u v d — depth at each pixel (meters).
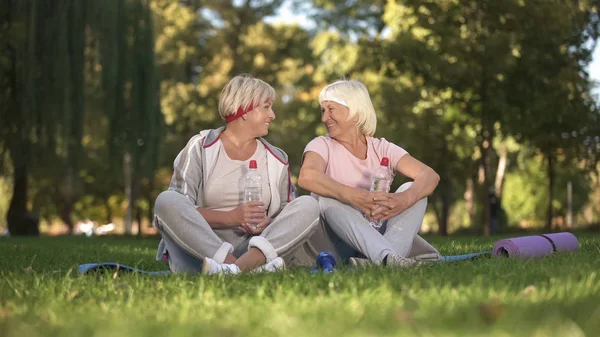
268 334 2.09
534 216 46.38
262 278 3.51
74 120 18.94
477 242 8.05
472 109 20.20
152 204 36.56
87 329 2.21
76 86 18.89
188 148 4.72
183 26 33.97
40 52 18.66
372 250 4.40
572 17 20.00
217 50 34.19
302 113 33.50
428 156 26.02
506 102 19.73
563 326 2.00
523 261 4.21
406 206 4.68
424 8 19.94
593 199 45.50
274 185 4.80
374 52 20.48
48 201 36.75
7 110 18.88
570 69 19.89
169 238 4.45
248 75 4.85
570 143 22.34
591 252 5.03
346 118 4.97
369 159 5.00
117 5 19.47
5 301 2.95
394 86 25.59
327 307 2.52
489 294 2.71
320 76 30.62
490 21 19.14
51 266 5.38
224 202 4.74
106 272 3.76
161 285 3.38
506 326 2.05
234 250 4.66
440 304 2.50
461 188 39.00
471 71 19.16
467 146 26.59
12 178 21.78
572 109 20.42
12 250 8.13
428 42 19.89
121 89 20.08
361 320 2.23
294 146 32.19
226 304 2.74
